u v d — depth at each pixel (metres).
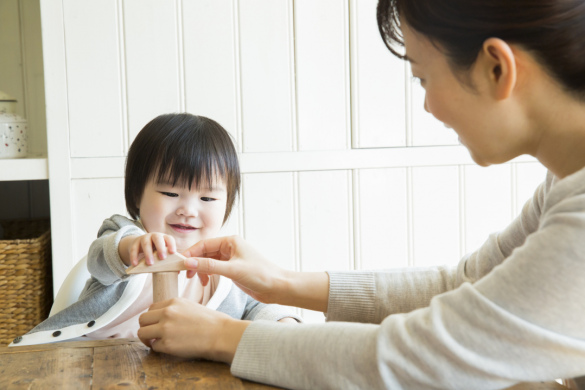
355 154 1.88
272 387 0.61
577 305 0.51
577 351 0.52
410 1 0.61
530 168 2.00
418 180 1.93
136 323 1.14
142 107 1.76
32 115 2.13
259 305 1.20
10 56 2.10
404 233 1.93
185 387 0.60
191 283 1.17
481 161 0.66
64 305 1.19
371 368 0.56
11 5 2.09
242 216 1.83
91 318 1.11
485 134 0.62
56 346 0.74
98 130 1.74
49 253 1.86
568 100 0.59
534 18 0.56
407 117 1.91
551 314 0.52
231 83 1.80
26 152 1.84
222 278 1.16
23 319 1.73
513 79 0.57
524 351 0.52
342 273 0.86
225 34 1.78
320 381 0.58
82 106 1.73
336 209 1.88
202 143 1.15
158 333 0.70
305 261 1.88
